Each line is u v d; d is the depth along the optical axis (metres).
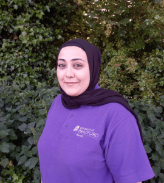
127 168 0.72
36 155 1.74
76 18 3.44
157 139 1.61
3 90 2.27
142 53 2.72
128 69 2.51
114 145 0.73
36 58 3.03
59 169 0.79
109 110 0.79
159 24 2.29
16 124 2.03
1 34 2.79
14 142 2.12
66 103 0.95
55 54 3.43
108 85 2.74
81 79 0.83
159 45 2.66
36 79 3.00
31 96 2.26
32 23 2.82
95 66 0.89
